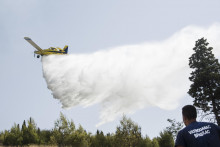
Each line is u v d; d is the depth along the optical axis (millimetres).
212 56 25219
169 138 29781
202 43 25766
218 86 22969
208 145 2295
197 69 25250
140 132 23484
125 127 23094
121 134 22938
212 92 23281
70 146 27375
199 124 2463
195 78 24328
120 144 22750
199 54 25562
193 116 2518
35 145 30516
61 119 28172
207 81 23812
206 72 23812
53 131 28062
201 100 23562
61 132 27844
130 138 22641
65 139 27500
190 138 2375
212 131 2383
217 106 22969
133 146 22625
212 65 24859
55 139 27484
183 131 2467
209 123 2463
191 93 24062
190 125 2480
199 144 2312
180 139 2434
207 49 25469
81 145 27859
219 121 22391
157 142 29266
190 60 25984
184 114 2572
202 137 2338
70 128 28188
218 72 24219
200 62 24812
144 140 28375
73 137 27844
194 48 26250
